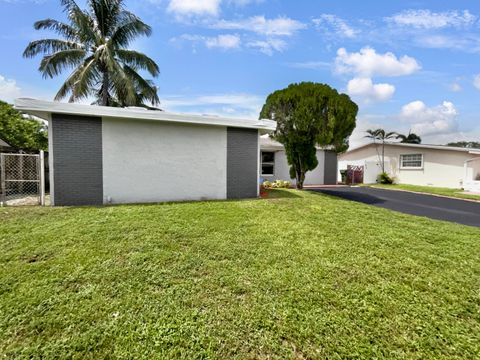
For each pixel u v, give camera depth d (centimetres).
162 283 322
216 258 394
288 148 1219
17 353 219
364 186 1789
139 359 214
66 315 262
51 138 704
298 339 238
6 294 294
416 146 1794
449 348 232
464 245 484
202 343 231
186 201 823
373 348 230
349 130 1151
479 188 1373
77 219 561
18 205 715
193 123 830
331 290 316
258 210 702
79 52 1264
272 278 339
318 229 551
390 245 471
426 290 323
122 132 770
